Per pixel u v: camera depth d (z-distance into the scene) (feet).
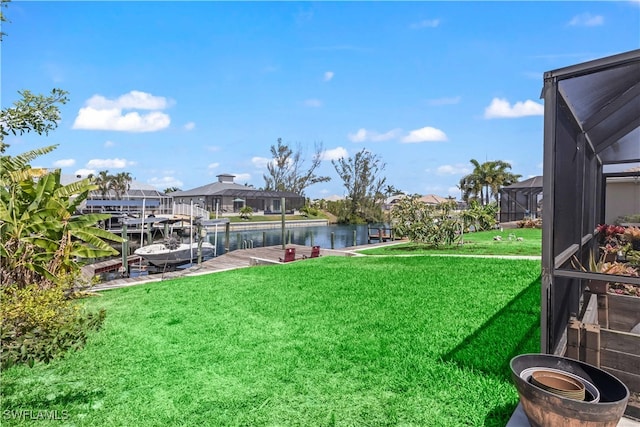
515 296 18.60
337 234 114.62
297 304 19.15
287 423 8.65
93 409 9.68
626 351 8.65
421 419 8.43
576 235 11.97
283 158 214.69
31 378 11.55
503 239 49.70
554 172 8.68
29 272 18.51
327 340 13.83
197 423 8.87
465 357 11.65
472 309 16.80
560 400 6.34
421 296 19.49
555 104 8.59
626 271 11.93
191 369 11.88
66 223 19.92
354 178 176.96
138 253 48.34
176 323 16.80
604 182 23.00
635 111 12.77
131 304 20.67
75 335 10.99
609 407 6.08
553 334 8.87
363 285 22.80
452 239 43.39
